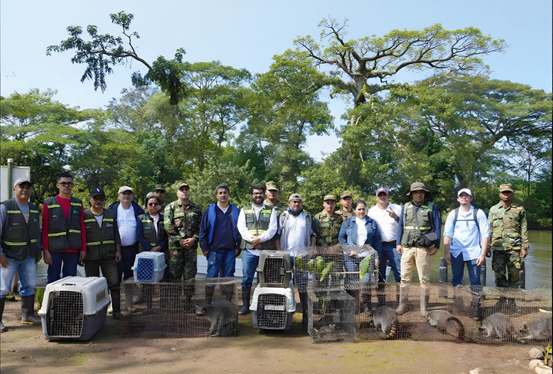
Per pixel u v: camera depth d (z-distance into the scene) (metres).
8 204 5.63
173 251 6.38
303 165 39.50
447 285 5.98
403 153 35.22
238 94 46.22
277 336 5.48
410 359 4.63
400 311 6.02
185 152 45.97
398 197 35.38
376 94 42.19
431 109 35.75
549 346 4.80
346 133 34.69
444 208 33.91
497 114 36.72
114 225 6.26
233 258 6.52
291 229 6.28
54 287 5.13
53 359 4.61
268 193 6.34
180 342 5.21
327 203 6.52
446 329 5.40
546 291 5.68
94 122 40.09
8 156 35.88
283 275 5.51
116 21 23.50
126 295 5.58
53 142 36.47
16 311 6.54
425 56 41.81
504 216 6.69
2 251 5.52
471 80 38.53
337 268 5.82
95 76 23.53
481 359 4.64
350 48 39.88
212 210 6.46
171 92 24.98
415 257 6.32
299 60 42.38
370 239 6.52
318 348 5.00
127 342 5.20
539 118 36.25
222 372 4.24
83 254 6.01
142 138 44.72
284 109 43.38
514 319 5.46
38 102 41.44
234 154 44.38
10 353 4.77
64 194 6.04
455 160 34.06
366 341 5.29
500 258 6.69
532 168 38.03
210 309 5.51
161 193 7.35
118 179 39.06
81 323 5.18
